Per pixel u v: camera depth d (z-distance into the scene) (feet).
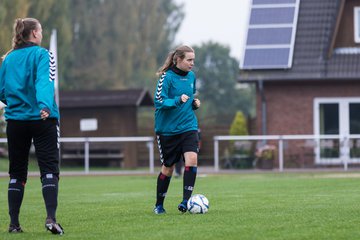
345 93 200.85
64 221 63.05
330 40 200.34
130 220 62.23
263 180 132.16
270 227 55.31
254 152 188.65
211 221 59.77
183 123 66.28
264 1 214.48
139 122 281.74
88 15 425.28
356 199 81.20
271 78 197.47
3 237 53.36
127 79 433.48
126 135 219.41
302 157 186.70
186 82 66.69
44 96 53.06
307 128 200.95
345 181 122.93
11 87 54.95
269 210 68.33
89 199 89.51
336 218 60.64
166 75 66.23
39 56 54.70
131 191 107.04
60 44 334.65
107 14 433.07
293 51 202.49
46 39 312.29
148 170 196.95
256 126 215.10
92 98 221.46
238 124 215.92
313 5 215.31
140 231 54.90
